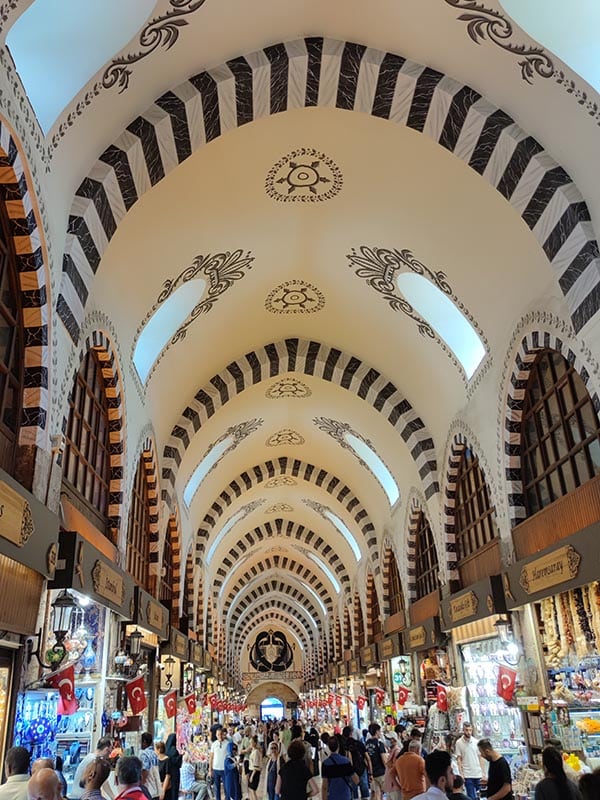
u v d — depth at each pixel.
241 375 11.25
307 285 9.84
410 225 7.79
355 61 5.99
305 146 7.09
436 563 11.93
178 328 8.84
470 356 9.05
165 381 9.64
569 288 5.81
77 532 5.36
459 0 5.23
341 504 17.38
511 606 7.86
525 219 6.09
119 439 7.55
